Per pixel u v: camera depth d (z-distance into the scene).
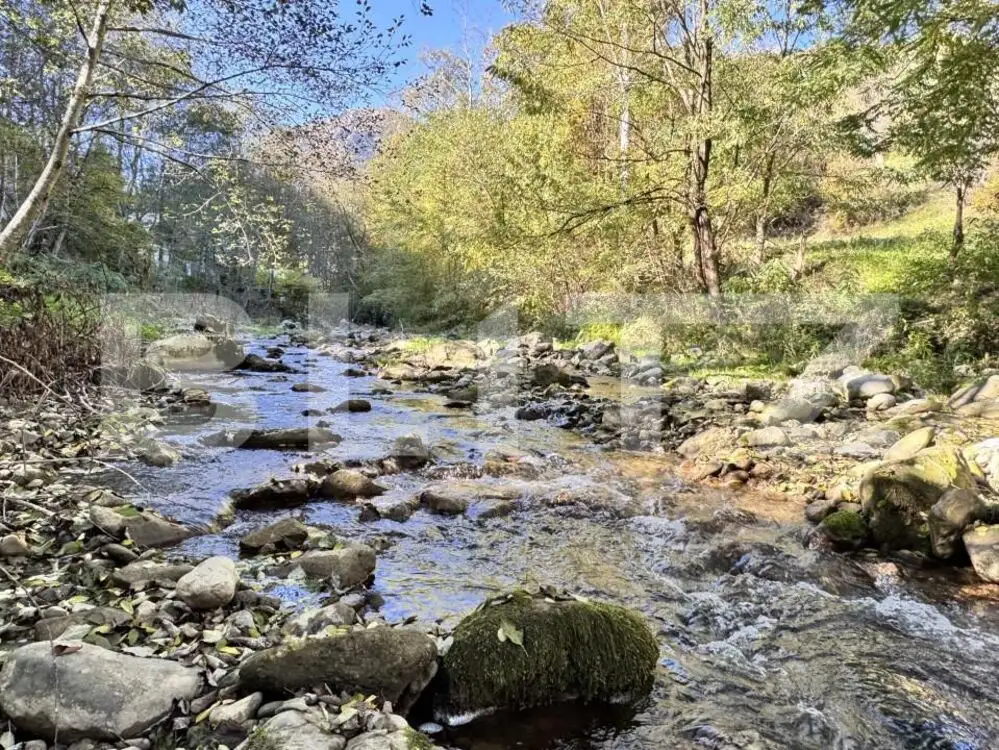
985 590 3.11
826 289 8.77
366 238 23.59
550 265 10.49
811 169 10.31
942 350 7.62
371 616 2.69
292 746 1.67
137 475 4.42
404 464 5.18
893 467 3.77
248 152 7.12
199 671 2.09
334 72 6.34
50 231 13.45
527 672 2.16
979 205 10.03
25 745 1.75
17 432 4.65
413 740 1.75
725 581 3.25
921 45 6.67
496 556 3.50
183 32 6.57
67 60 6.59
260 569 3.08
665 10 8.71
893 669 2.47
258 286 18.98
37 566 2.90
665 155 9.08
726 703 2.26
